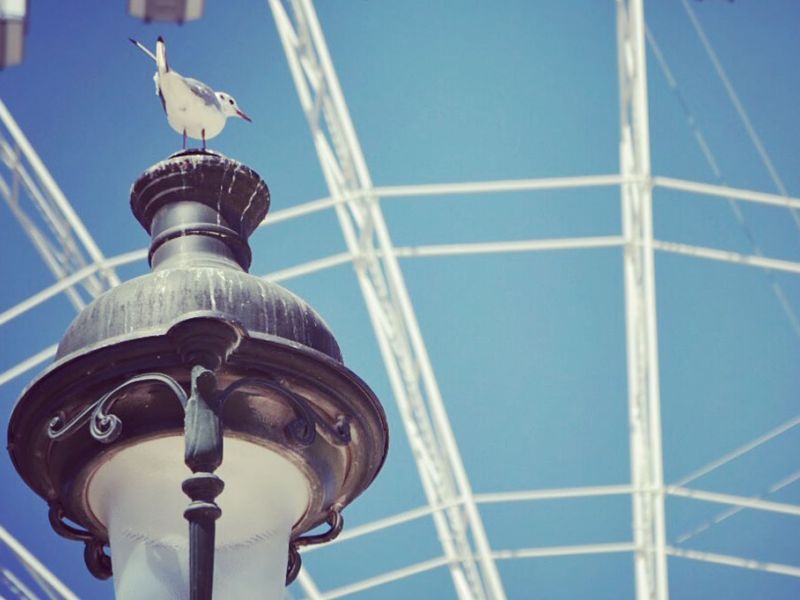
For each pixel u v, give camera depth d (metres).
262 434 2.88
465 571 16.78
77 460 2.90
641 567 16.56
